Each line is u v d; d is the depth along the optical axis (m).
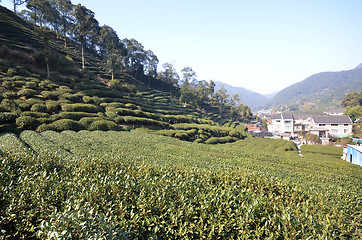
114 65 71.06
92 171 9.80
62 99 36.84
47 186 6.86
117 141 24.97
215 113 113.69
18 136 21.70
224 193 7.81
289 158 25.45
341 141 57.97
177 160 17.00
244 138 67.69
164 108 69.69
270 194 9.12
